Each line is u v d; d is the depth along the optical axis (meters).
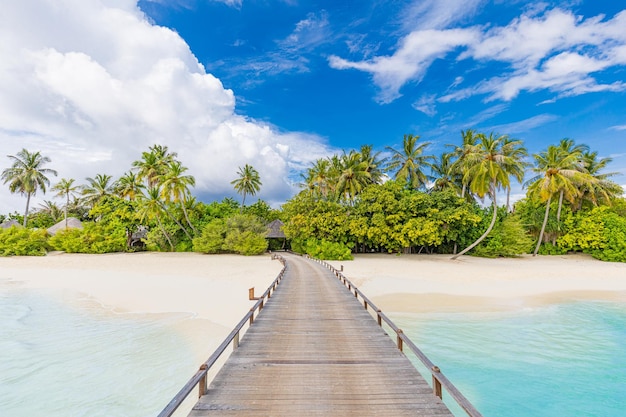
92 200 56.50
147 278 23.20
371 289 19.42
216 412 5.07
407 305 16.16
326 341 8.69
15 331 12.29
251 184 61.62
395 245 39.84
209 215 56.41
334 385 6.02
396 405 5.30
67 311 14.98
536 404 8.10
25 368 9.24
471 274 24.81
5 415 7.07
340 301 14.24
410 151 47.94
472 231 40.81
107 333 11.98
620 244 34.16
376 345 8.34
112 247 46.97
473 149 35.53
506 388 8.81
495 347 11.34
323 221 38.75
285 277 22.31
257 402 5.39
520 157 38.94
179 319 13.55
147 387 8.16
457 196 39.12
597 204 41.44
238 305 15.44
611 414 7.73
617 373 9.61
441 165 46.91
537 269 27.89
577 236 38.69
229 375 6.45
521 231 39.00
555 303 16.84
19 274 26.25
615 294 18.83
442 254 43.78
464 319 14.12
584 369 9.85
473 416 3.95
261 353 7.75
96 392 7.94
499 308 15.79
